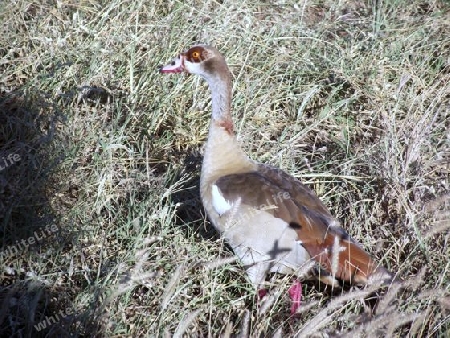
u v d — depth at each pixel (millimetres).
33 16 13359
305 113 13039
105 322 8867
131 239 10219
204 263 9352
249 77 13109
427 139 12109
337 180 11695
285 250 9789
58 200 10766
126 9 13414
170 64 10891
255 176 10281
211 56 10680
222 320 9391
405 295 9484
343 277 9453
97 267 10031
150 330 9016
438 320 9125
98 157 11305
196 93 12641
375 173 11484
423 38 14367
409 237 10359
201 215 10875
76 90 12078
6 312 9070
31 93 11875
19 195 10500
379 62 13438
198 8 14109
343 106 12977
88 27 13164
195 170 11820
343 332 8344
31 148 11031
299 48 13727
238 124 12430
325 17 14492
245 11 13891
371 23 14641
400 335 9133
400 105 12898
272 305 9656
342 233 9781
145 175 11523
